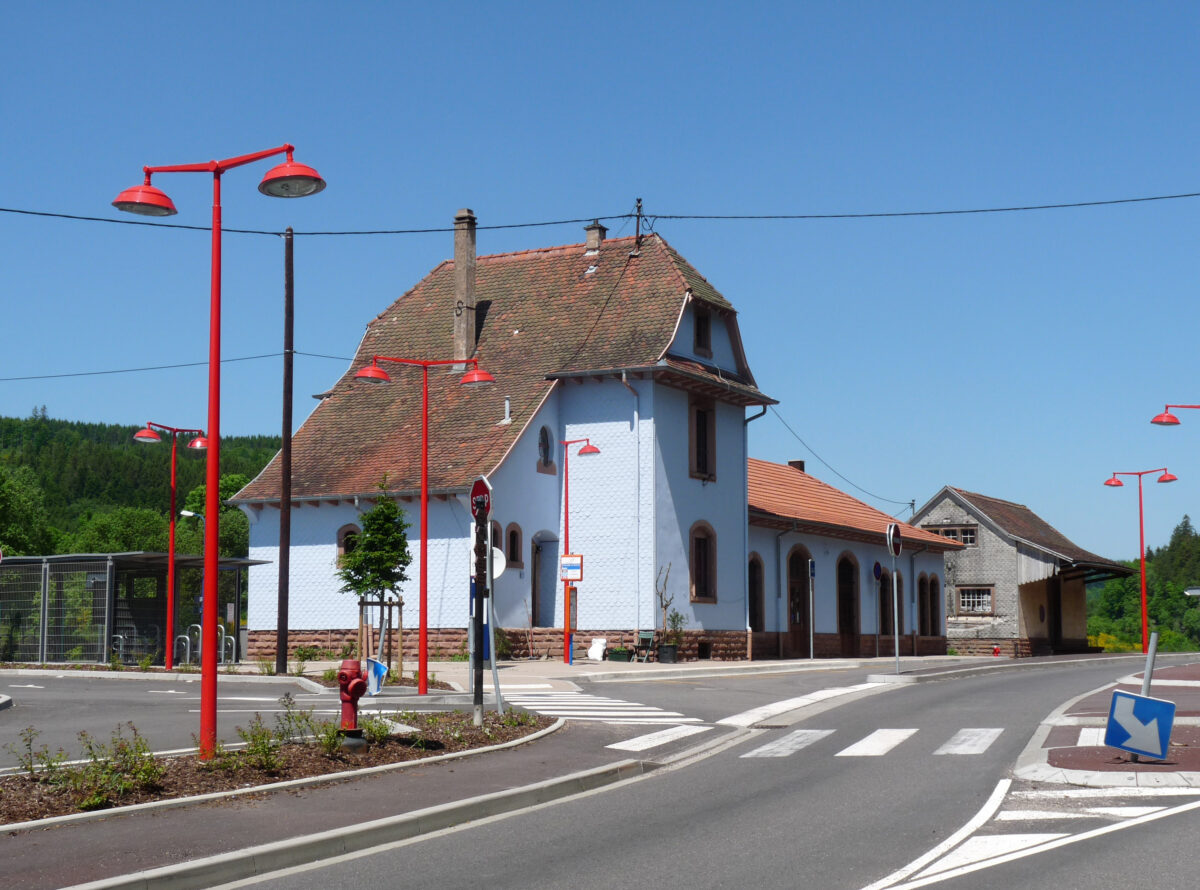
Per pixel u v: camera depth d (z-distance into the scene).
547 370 37.72
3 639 32.12
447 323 41.66
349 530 37.47
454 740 15.23
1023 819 10.54
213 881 8.80
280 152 13.33
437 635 35.28
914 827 10.37
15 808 10.45
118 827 10.11
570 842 10.11
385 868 9.24
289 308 30.20
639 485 36.31
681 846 9.84
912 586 52.56
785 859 9.27
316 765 12.95
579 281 40.25
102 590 30.94
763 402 40.72
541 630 35.84
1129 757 13.36
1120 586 127.88
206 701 12.75
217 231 13.29
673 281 38.38
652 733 17.05
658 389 36.78
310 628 37.81
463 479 34.97
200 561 31.89
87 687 24.89
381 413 39.69
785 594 42.81
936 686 24.27
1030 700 20.41
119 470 144.00
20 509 76.81
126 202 13.22
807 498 48.38
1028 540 58.62
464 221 40.34
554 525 37.38
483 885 8.64
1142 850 9.16
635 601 35.94
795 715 19.52
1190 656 41.91
